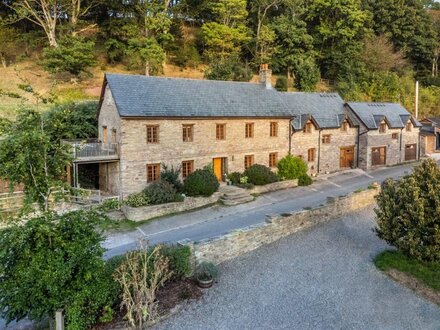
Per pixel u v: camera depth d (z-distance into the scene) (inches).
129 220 844.6
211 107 1062.4
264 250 637.9
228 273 557.6
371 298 502.6
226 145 1091.9
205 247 568.7
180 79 1093.1
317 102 1421.0
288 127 1237.7
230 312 460.1
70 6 1701.5
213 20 2169.0
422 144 1696.6
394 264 573.0
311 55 2082.9
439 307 487.5
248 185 1056.2
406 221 562.9
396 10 2337.6
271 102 1221.1
